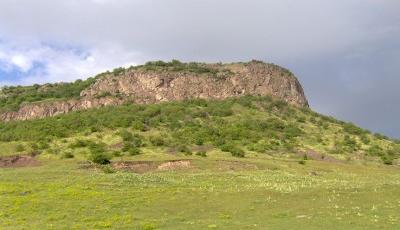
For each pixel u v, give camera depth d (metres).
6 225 39.62
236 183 64.62
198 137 144.00
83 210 45.12
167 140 139.62
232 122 170.38
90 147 126.19
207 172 86.31
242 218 41.12
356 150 143.88
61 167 85.62
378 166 118.81
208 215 42.78
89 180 61.56
